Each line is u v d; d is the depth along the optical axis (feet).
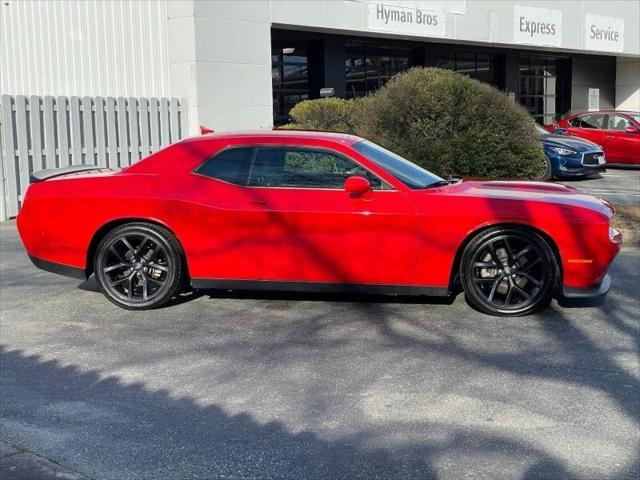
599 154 54.24
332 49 65.57
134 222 21.48
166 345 18.88
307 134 22.02
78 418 14.49
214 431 13.83
